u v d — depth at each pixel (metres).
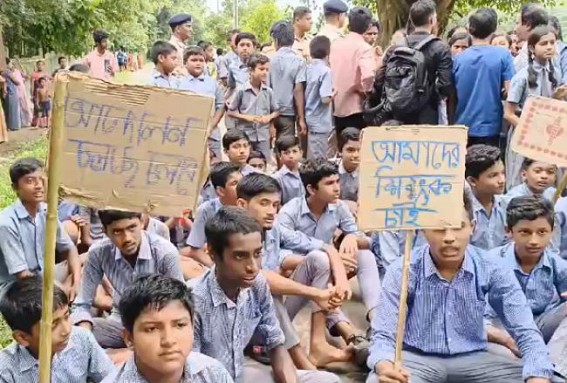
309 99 7.27
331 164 4.53
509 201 3.90
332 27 8.31
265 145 7.67
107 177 2.34
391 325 3.20
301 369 3.54
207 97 2.37
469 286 3.19
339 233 4.74
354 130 5.47
